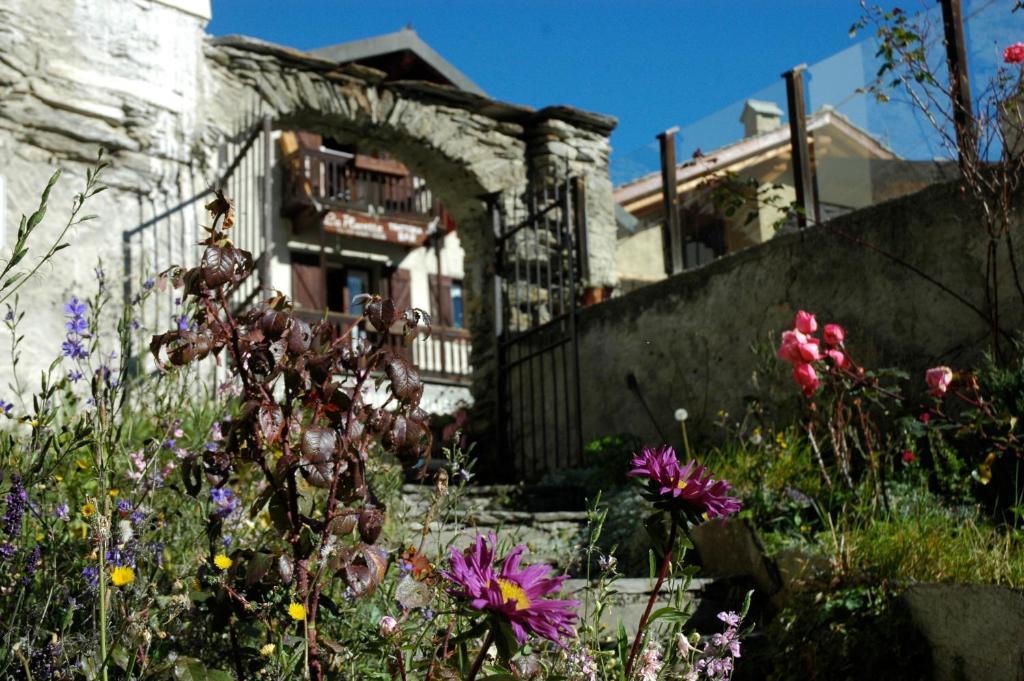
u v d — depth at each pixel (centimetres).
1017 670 287
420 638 188
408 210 1955
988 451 416
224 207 202
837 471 454
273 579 186
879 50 535
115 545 203
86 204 671
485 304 941
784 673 333
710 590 405
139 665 188
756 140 876
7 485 222
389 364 191
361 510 186
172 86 730
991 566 331
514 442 870
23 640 183
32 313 626
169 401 265
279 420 189
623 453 652
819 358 416
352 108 851
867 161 691
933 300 516
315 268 1888
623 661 204
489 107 926
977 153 483
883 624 332
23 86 657
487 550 143
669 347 701
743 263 643
